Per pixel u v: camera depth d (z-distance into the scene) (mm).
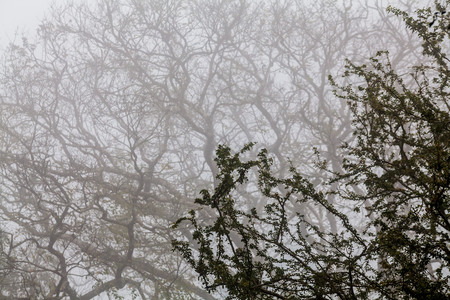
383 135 19172
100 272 44562
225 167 17062
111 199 44781
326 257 17688
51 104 50812
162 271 46281
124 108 48750
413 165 18547
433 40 19766
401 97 18719
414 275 15891
